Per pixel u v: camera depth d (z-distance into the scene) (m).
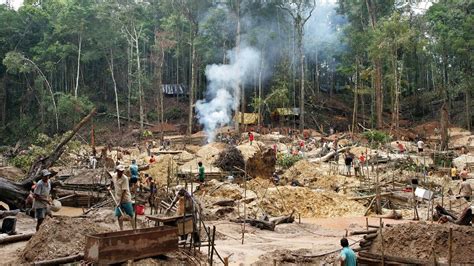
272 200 22.88
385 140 46.53
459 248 10.91
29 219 17.86
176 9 73.62
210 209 20.58
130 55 74.88
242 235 15.64
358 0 71.56
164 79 86.00
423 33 64.38
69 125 68.25
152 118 77.62
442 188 24.62
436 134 57.91
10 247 13.12
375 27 60.22
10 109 75.25
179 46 75.19
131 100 79.69
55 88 75.62
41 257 11.04
